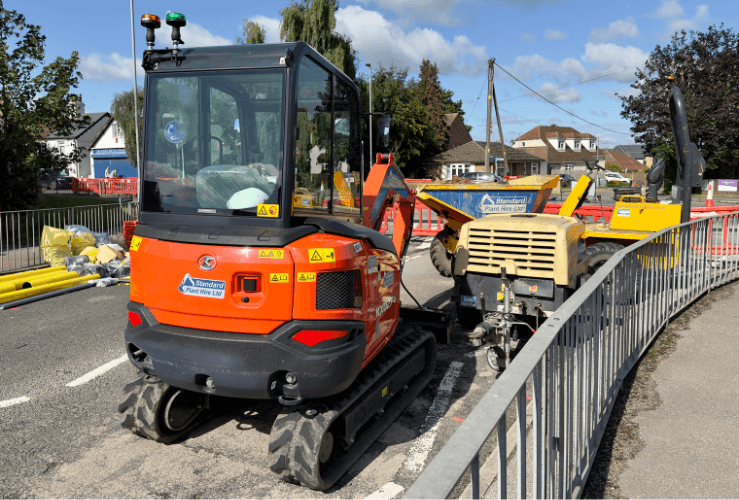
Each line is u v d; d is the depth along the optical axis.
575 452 3.04
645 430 3.81
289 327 3.26
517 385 1.93
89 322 7.38
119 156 59.03
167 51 3.71
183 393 4.06
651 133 40.41
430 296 8.91
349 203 4.57
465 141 69.88
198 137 3.62
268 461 3.50
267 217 3.46
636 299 4.92
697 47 41.12
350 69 39.69
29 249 10.97
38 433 4.25
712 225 7.59
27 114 16.16
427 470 1.40
